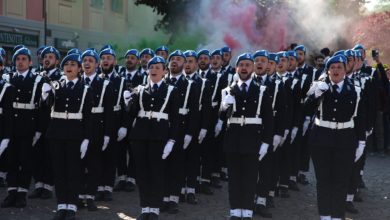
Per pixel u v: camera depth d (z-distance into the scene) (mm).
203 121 7129
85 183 6723
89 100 6066
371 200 7707
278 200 7555
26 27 19562
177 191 6680
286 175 7656
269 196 7117
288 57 7887
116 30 24641
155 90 6070
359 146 5773
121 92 7371
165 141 6066
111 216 6449
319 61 8250
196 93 6723
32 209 6648
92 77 6953
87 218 6328
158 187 6066
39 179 7223
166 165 6660
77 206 6430
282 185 7691
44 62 7297
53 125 6012
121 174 7922
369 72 8664
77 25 22203
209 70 8219
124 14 25047
